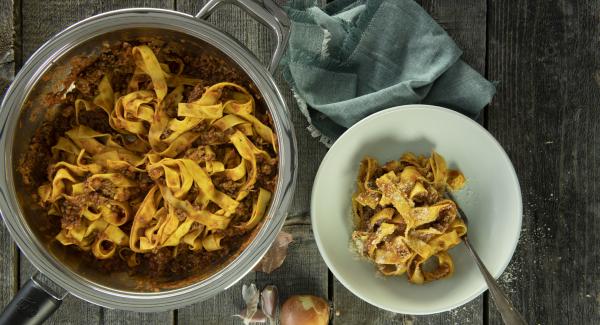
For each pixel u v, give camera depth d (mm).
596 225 936
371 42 894
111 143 838
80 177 832
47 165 836
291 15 881
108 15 770
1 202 774
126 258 849
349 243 908
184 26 779
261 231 790
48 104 817
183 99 839
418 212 863
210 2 773
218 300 922
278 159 802
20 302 778
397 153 913
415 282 901
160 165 805
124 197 828
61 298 790
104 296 793
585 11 931
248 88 832
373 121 880
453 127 892
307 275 925
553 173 939
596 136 938
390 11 887
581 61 935
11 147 778
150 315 917
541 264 940
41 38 892
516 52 930
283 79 917
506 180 884
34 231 800
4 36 886
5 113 770
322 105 879
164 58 841
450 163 911
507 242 885
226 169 827
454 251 915
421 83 872
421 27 890
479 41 926
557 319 938
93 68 823
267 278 922
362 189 896
